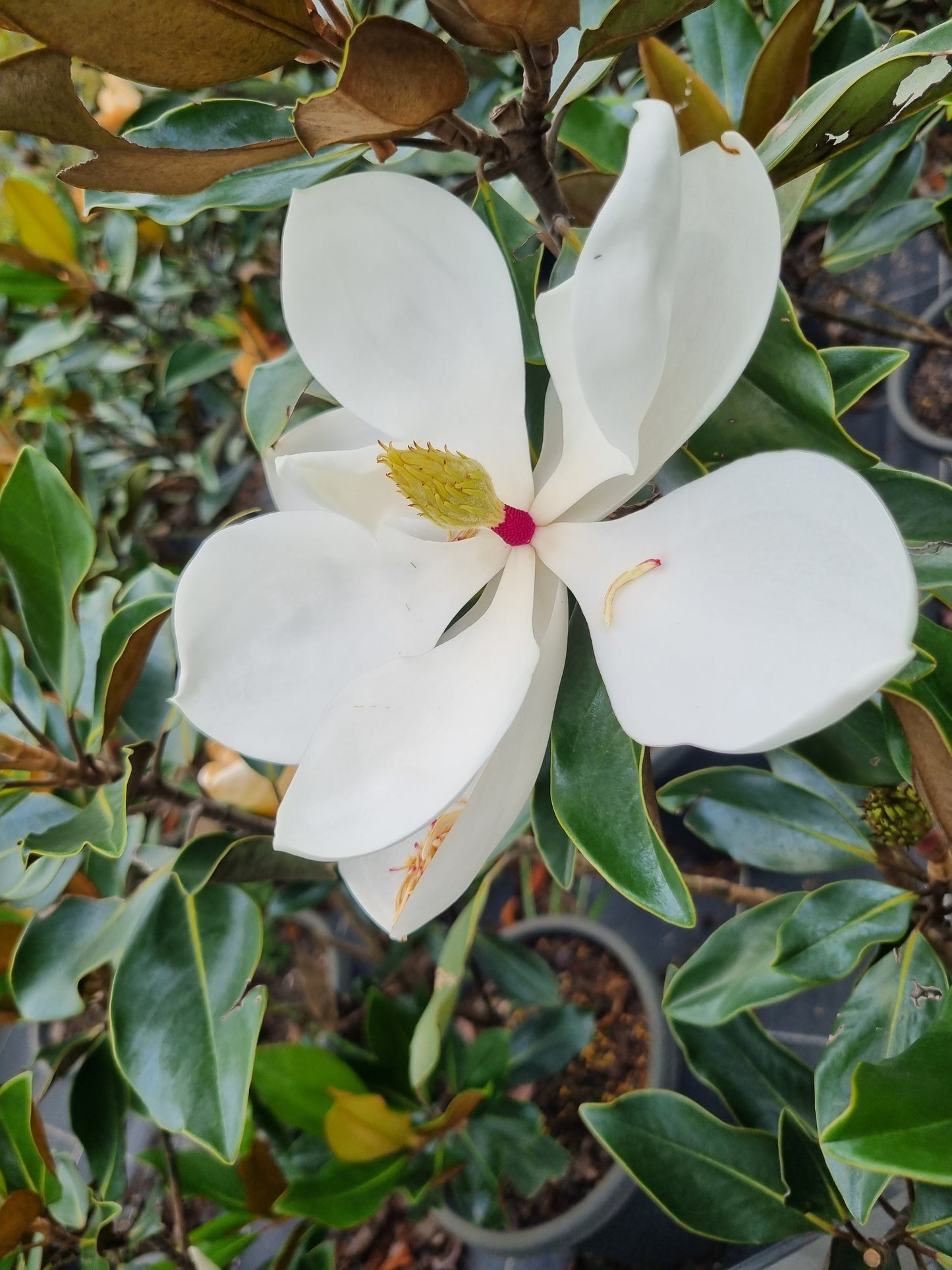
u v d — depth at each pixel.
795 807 0.45
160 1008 0.41
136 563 0.85
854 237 0.56
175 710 0.48
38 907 0.50
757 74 0.36
